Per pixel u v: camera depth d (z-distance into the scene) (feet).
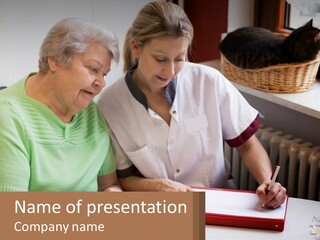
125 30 8.29
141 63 5.56
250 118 6.32
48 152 5.17
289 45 6.88
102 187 5.91
